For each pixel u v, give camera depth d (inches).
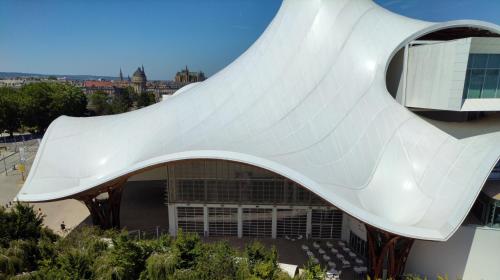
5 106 2704.2
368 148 919.0
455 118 1109.7
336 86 1026.7
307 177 800.3
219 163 1072.8
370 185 868.6
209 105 1050.7
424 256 870.4
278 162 848.9
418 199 804.6
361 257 996.6
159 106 1140.5
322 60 1067.3
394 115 940.6
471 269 824.9
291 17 1152.2
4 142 2733.8
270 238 1120.8
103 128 1112.8
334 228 1108.5
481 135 843.4
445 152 841.5
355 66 1030.4
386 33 1045.8
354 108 980.6
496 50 817.5
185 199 1109.7
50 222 1201.4
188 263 775.1
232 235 1131.3
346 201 767.7
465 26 876.6
